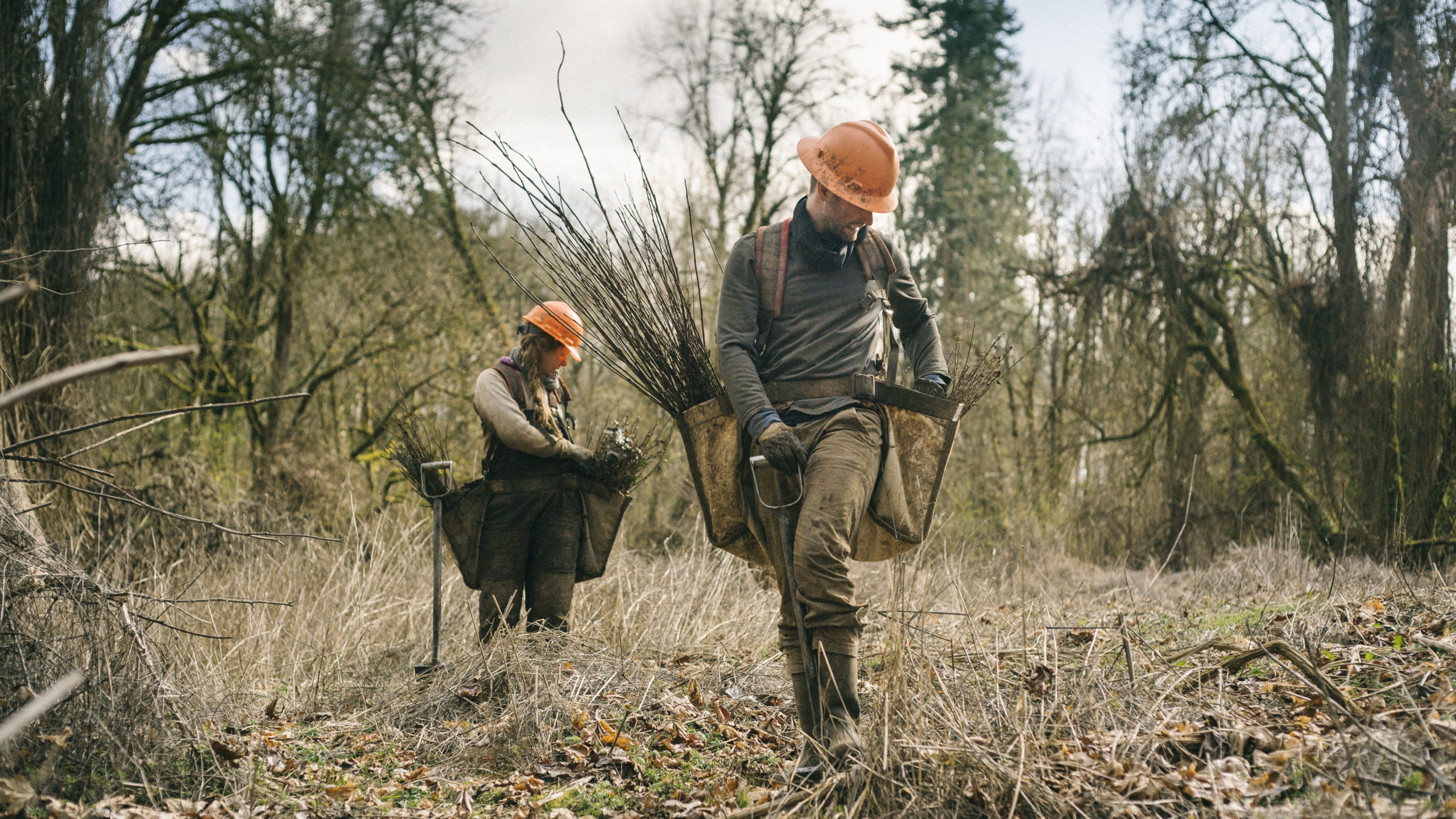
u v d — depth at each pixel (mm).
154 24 11930
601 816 2711
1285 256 12000
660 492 11078
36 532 3434
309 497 10930
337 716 3854
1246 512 12438
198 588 5898
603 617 5086
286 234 13086
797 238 2965
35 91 7000
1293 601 4969
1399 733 2389
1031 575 8680
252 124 12992
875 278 3012
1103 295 13297
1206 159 12289
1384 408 9875
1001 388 15797
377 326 12742
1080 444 13883
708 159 16750
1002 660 3623
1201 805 2271
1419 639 3174
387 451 4406
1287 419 11781
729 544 3164
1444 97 9539
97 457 7625
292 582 5965
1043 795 2299
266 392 13008
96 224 7352
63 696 2752
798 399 2887
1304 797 2205
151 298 13281
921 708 2607
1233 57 12023
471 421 12555
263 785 2934
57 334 7031
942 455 2971
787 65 16547
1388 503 9672
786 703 3740
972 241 19734
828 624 2670
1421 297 9500
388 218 13383
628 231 3242
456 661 4145
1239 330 13969
